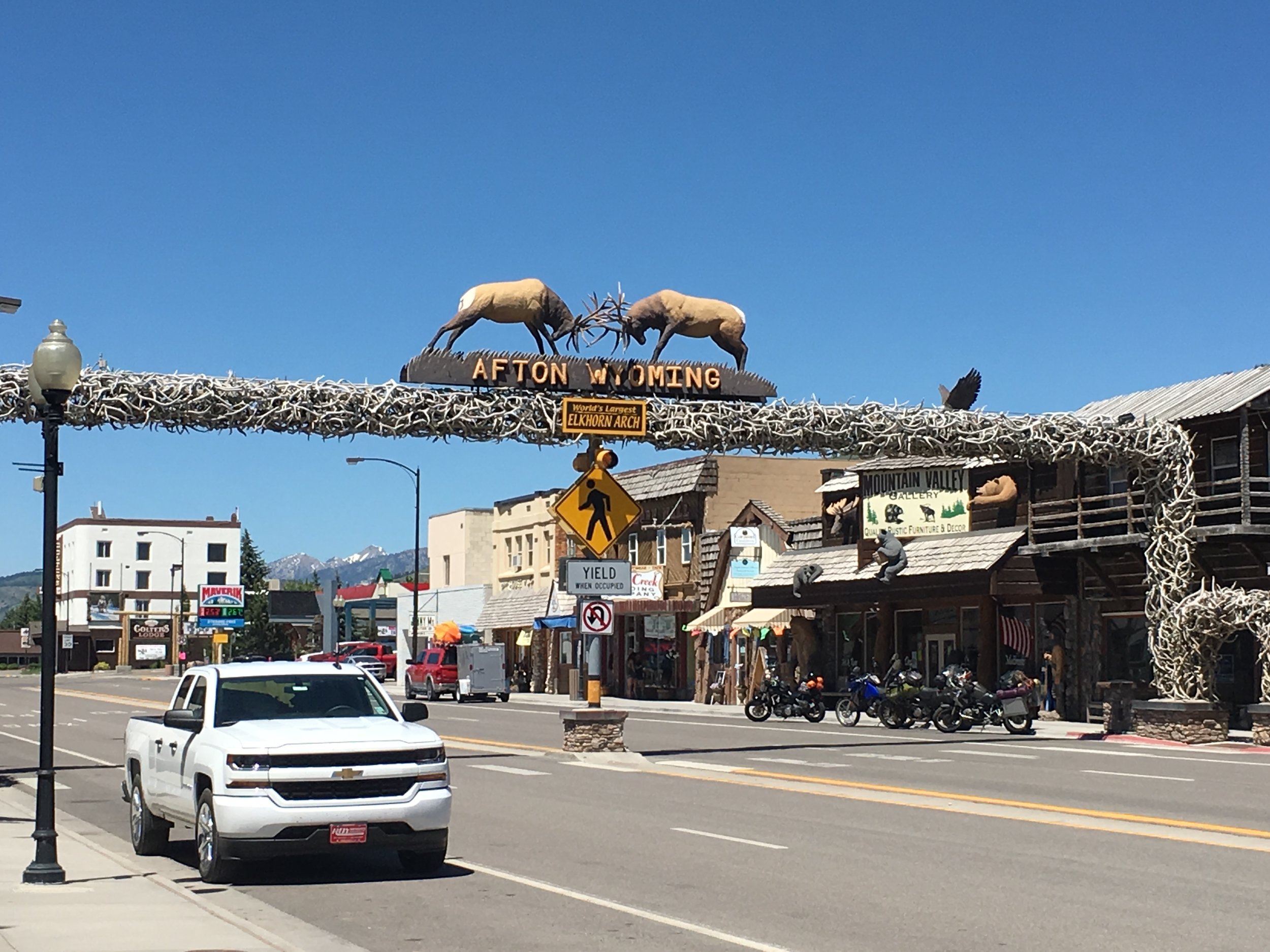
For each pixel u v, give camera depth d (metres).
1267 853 13.40
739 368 26.64
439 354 24.47
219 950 8.71
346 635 105.56
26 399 21.92
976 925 10.01
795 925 10.04
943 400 37.69
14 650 139.25
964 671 34.09
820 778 21.61
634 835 15.17
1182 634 30.02
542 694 66.81
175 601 138.75
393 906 10.93
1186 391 34.56
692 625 51.62
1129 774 21.81
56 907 10.30
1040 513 37.84
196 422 22.94
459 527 78.56
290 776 11.36
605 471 25.83
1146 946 9.23
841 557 46.19
